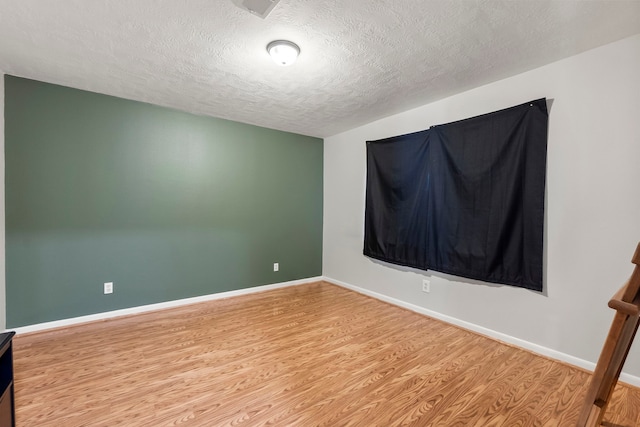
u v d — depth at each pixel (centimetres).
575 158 206
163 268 322
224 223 362
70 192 272
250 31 181
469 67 224
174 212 327
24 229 254
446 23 171
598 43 190
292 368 204
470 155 261
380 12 161
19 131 250
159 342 241
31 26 176
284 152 411
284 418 156
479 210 255
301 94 279
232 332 262
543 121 218
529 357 221
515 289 237
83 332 259
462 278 273
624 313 89
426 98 287
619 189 188
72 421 152
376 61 215
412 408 165
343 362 212
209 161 349
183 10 161
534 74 225
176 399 170
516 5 154
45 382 185
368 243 368
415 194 310
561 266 213
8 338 127
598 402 109
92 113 280
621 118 187
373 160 360
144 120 306
